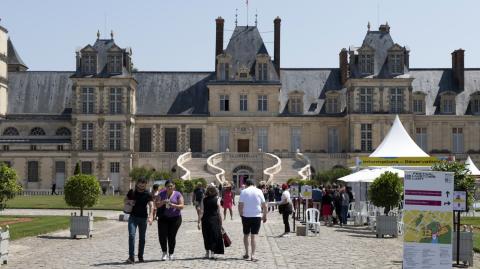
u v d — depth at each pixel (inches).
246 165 3476.9
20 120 3693.4
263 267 815.1
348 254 972.6
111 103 3543.3
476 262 922.1
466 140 3597.4
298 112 3695.9
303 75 3850.9
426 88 3710.6
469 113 3607.3
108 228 1429.6
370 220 1471.5
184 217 1830.7
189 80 3846.0
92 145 3545.8
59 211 1962.4
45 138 3673.7
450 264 677.3
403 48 3528.5
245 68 3671.3
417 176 685.3
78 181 1269.7
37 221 1508.4
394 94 3506.4
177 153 3595.0
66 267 805.9
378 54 3567.9
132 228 854.5
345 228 1518.2
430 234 679.7
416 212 682.8
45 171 3570.4
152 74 3863.2
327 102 3698.3
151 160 3602.4
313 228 1349.7
